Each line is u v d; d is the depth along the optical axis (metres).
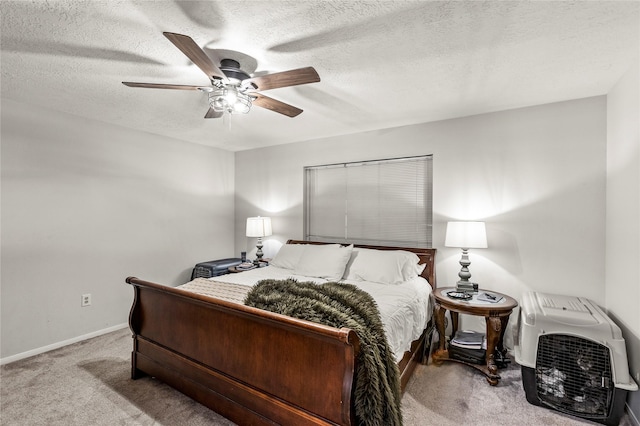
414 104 2.68
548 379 2.01
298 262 3.30
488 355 2.32
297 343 1.53
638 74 1.86
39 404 2.02
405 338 2.10
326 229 3.90
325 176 3.91
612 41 1.71
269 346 1.62
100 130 3.21
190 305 1.98
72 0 1.37
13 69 2.06
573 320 1.98
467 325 2.91
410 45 1.76
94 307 3.15
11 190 2.62
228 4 1.41
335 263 3.01
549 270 2.59
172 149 3.91
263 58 1.90
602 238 2.40
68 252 2.97
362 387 1.40
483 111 2.84
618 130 2.17
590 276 2.44
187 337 2.00
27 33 1.64
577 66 1.99
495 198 2.82
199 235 4.24
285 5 1.41
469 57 1.89
